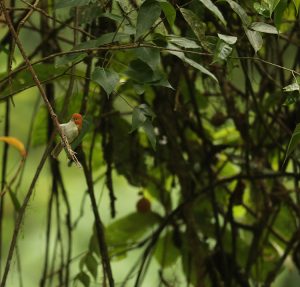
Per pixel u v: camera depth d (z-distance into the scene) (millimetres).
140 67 4895
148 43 4852
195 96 5578
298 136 4719
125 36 4805
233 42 4715
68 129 4758
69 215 5547
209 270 5637
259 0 4988
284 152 5441
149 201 5723
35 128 5680
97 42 4809
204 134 5516
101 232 5199
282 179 5695
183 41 4797
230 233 5730
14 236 4707
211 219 5719
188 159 5594
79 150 5234
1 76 5266
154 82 4879
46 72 5250
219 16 4730
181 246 5715
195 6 4957
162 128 5465
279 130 5660
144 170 5652
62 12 5586
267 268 5809
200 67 4801
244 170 5621
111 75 4738
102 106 5438
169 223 5723
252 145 5586
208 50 4777
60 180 5547
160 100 5430
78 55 4828
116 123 5578
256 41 4762
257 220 5664
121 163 5609
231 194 5621
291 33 5395
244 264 5742
